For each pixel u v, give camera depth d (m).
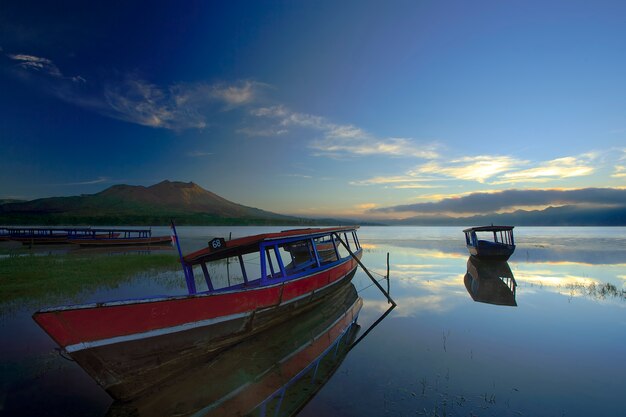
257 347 10.30
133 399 7.36
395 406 6.97
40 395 7.14
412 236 100.44
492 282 21.08
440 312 14.26
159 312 7.56
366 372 8.56
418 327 12.22
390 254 39.44
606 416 6.66
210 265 28.84
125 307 6.99
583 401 7.21
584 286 19.52
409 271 25.80
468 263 30.42
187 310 8.12
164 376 7.87
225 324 9.19
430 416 6.62
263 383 8.01
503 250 26.77
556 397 7.36
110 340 6.84
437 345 10.43
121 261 26.89
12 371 8.08
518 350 10.02
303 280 12.99
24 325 11.16
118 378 7.02
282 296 11.58
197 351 8.52
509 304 15.47
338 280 17.00
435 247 51.50
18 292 15.44
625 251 42.47
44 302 13.92
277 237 12.30
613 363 9.11
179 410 6.91
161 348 7.66
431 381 8.08
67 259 27.83
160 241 50.22
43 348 9.41
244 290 9.80
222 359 9.41
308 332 11.76
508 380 8.14
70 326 6.33
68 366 8.45
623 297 16.73
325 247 29.00
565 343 10.56
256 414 6.68
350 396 7.38
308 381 8.09
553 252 41.16
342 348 10.20
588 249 45.88
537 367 8.87
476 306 15.16
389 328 12.11
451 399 7.25
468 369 8.73
